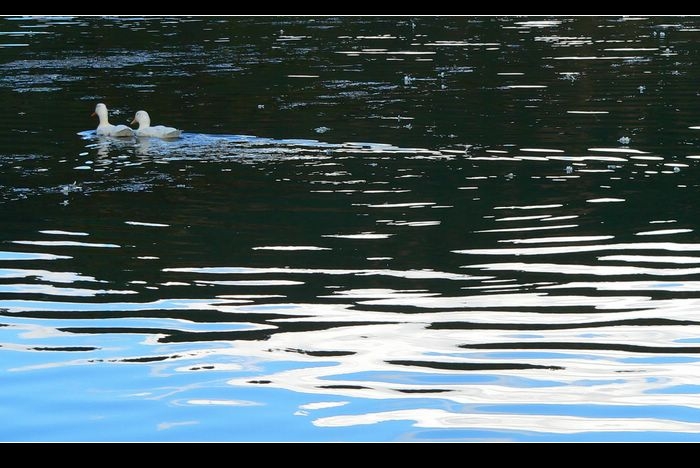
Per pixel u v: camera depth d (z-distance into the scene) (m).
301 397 12.07
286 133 27.86
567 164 24.08
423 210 20.09
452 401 11.95
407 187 21.95
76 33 51.91
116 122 30.02
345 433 11.24
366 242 18.08
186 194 21.50
